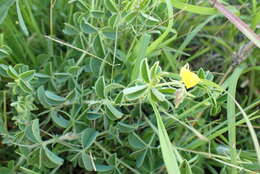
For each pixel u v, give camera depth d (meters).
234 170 0.18
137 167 0.20
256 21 0.24
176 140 0.22
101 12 0.21
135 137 0.20
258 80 0.27
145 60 0.15
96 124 0.22
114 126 0.20
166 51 0.23
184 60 0.27
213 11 0.22
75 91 0.20
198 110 0.21
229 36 0.27
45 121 0.21
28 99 0.19
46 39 0.24
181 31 0.27
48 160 0.19
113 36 0.21
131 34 0.23
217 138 0.24
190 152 0.21
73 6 0.25
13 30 0.24
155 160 0.21
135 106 0.21
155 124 0.21
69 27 0.22
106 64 0.22
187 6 0.21
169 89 0.16
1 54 0.20
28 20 0.24
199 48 0.28
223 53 0.27
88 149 0.21
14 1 0.22
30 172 0.19
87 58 0.22
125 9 0.20
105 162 0.22
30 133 0.18
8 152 0.23
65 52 0.25
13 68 0.19
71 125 0.20
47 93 0.19
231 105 0.19
